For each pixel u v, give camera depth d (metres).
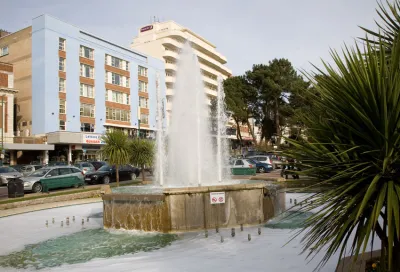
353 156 3.28
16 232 9.55
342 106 3.29
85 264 6.28
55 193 16.14
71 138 40.44
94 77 45.72
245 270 5.33
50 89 40.22
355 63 3.31
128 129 51.00
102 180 23.22
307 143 3.56
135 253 6.87
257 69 46.84
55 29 40.88
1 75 39.62
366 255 4.65
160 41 63.56
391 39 4.06
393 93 3.07
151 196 8.54
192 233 8.30
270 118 48.38
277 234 7.83
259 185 9.10
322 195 3.36
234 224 8.74
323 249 6.22
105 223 9.47
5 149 36.00
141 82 54.16
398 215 2.64
